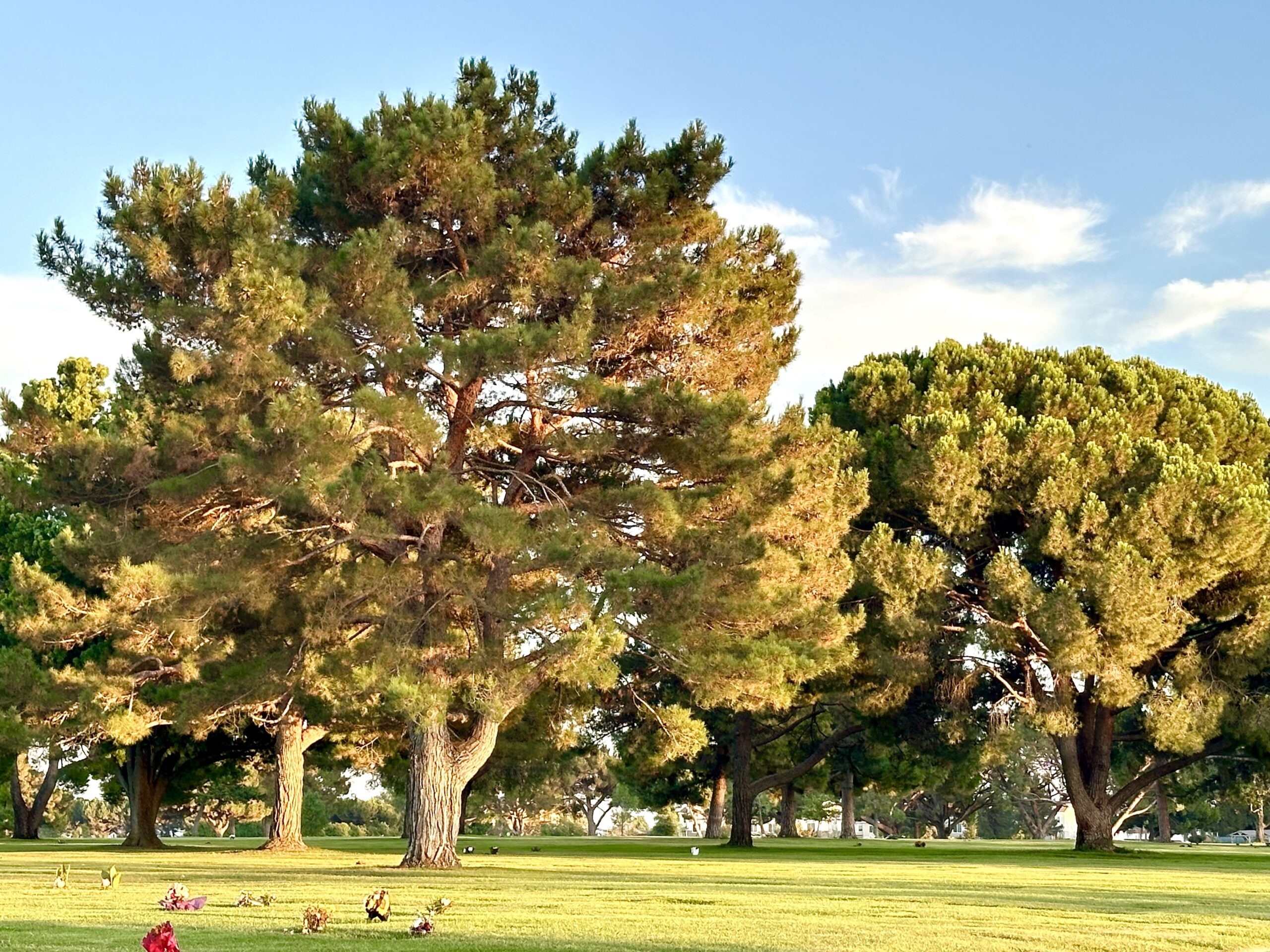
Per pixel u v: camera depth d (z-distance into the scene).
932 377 41.16
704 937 11.00
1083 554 34.47
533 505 24.27
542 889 17.33
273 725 34.75
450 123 23.75
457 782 23.95
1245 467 36.00
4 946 9.77
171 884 18.11
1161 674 38.56
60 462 25.42
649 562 23.61
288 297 21.02
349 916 12.65
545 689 30.81
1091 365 41.88
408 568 23.23
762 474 23.83
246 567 23.89
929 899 16.11
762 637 25.50
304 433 20.88
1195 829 93.38
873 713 37.97
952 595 37.56
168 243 23.12
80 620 26.11
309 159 25.14
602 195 25.62
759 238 26.34
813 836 92.94
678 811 111.62
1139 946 10.78
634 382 25.02
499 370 22.23
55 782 50.47
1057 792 86.12
